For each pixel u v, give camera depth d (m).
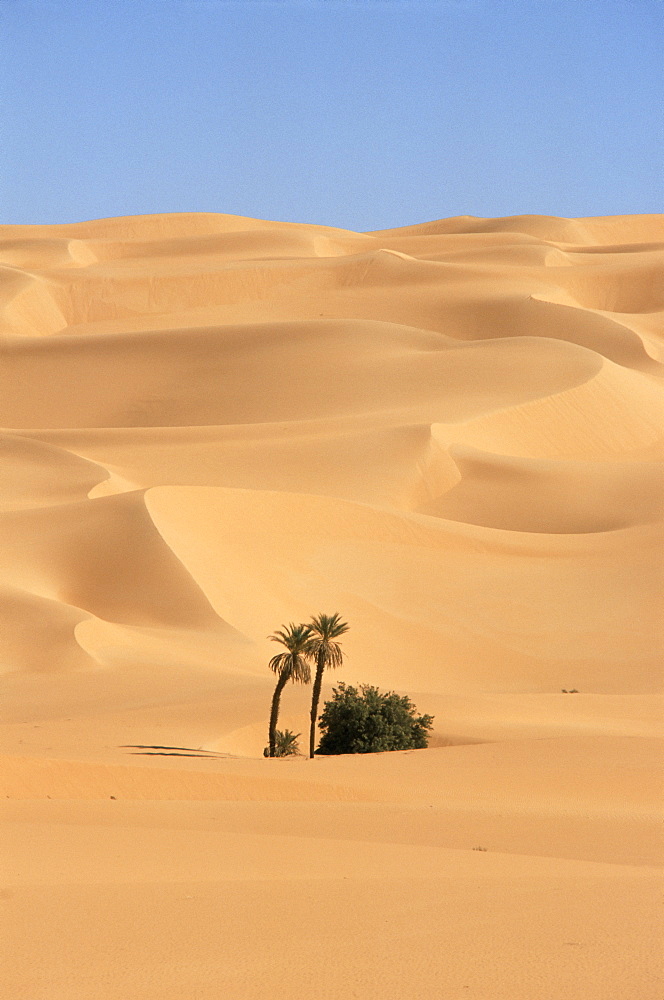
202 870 27.66
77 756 52.38
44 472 142.88
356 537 120.38
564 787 47.97
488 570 117.31
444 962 17.86
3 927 20.38
